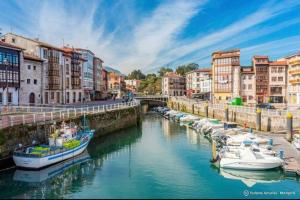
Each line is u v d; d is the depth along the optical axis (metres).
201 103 77.19
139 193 21.27
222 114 61.81
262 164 25.50
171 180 24.39
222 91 89.31
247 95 88.69
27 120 29.52
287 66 86.31
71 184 23.17
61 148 28.09
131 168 27.94
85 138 33.53
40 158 25.22
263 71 87.25
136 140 44.38
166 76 150.00
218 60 90.44
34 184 23.05
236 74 87.75
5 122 26.09
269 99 86.75
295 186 23.00
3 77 47.69
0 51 47.19
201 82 130.25
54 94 66.81
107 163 29.81
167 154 34.19
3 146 25.38
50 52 64.19
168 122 71.12
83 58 86.38
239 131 42.16
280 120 44.41
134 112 59.41
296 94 78.00
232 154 27.83
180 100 97.25
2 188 22.20
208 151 35.72
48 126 31.78
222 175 25.84
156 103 124.50
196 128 54.22
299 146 30.89
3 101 48.09
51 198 20.34
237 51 88.75
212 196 20.83
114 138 45.84
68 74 74.50
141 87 181.75
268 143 33.78
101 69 115.25
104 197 20.48
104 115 46.12
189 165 29.08
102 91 116.81
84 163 29.78
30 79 56.72
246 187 22.75
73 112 39.22
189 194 21.19
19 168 25.66
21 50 51.41
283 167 25.09
